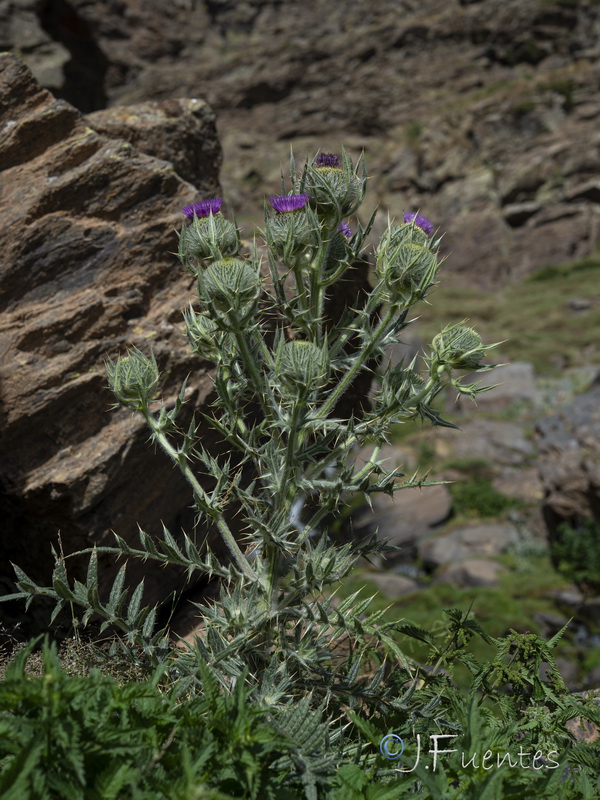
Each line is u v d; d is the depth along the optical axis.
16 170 3.34
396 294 2.04
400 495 15.20
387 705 2.04
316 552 1.99
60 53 27.11
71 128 3.46
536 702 2.19
